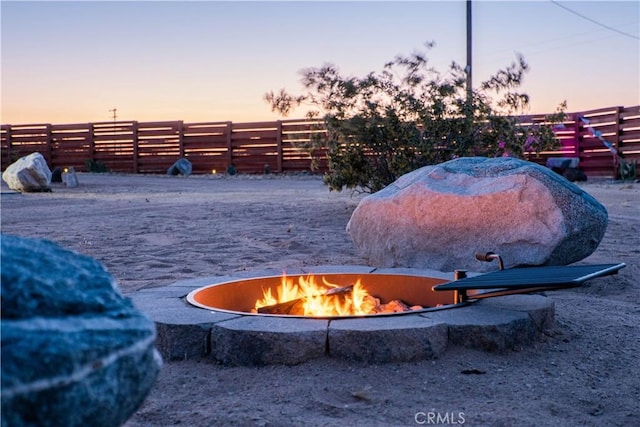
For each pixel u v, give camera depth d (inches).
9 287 66.4
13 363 58.1
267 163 1191.6
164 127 1246.9
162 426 118.9
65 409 60.2
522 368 146.5
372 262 253.3
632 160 848.3
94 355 62.9
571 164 890.1
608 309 200.8
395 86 441.7
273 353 145.3
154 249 326.6
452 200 235.0
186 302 173.2
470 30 782.5
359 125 431.2
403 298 198.8
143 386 69.1
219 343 148.9
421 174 253.0
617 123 871.7
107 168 1286.9
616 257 287.0
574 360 153.0
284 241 342.3
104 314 69.9
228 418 120.7
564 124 954.1
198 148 1231.5
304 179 1050.7
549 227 222.7
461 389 134.3
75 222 448.1
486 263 228.1
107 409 64.1
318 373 141.1
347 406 125.7
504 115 444.5
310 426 116.6
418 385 135.6
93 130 1286.9
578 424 119.2
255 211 501.0
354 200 572.7
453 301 185.6
